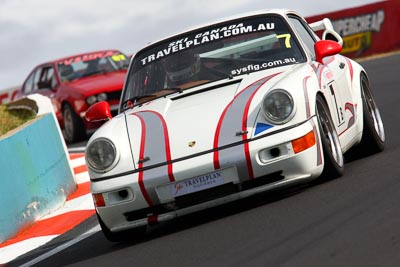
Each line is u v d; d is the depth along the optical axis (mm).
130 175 19844
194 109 20656
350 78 24703
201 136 19812
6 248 25047
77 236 24031
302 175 19750
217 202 19688
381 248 14461
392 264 13469
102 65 55062
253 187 19734
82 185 34156
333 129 21469
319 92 21109
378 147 25156
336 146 21469
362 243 14984
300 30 24062
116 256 19328
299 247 15586
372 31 77375
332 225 16672
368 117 24922
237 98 20516
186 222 21125
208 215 21000
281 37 22844
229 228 18625
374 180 20312
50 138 31750
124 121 21281
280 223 17844
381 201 17859
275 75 21250
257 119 19719
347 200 18625
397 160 22844
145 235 21438
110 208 20062
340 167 21344
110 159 20078
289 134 19391
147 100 22547
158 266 16906
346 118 23266
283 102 19562
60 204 30578
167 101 21656
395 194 18234
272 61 22219
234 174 19422
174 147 19828
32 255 22844
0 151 26500
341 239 15523
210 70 22406
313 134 19750
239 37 23062
